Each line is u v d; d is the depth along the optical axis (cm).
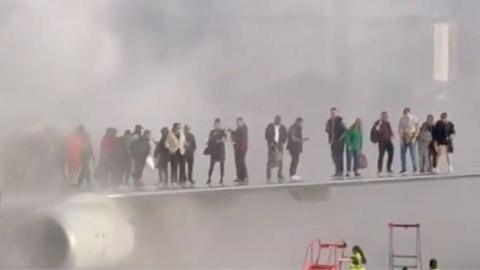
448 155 7388
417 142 7281
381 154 7200
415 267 6297
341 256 5994
